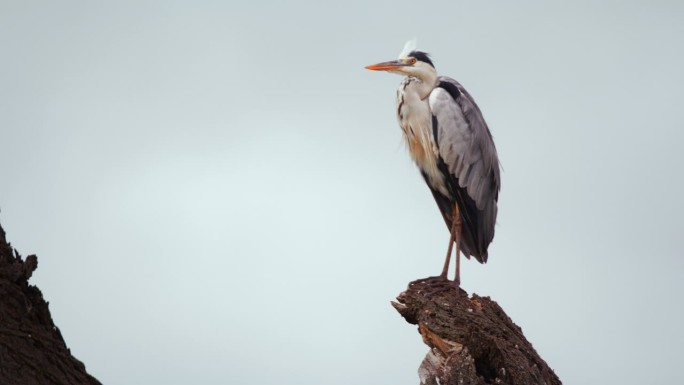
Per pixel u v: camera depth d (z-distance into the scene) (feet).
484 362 34.47
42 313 23.17
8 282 22.44
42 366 22.16
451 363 34.06
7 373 21.53
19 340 22.02
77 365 23.17
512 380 34.01
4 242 23.48
